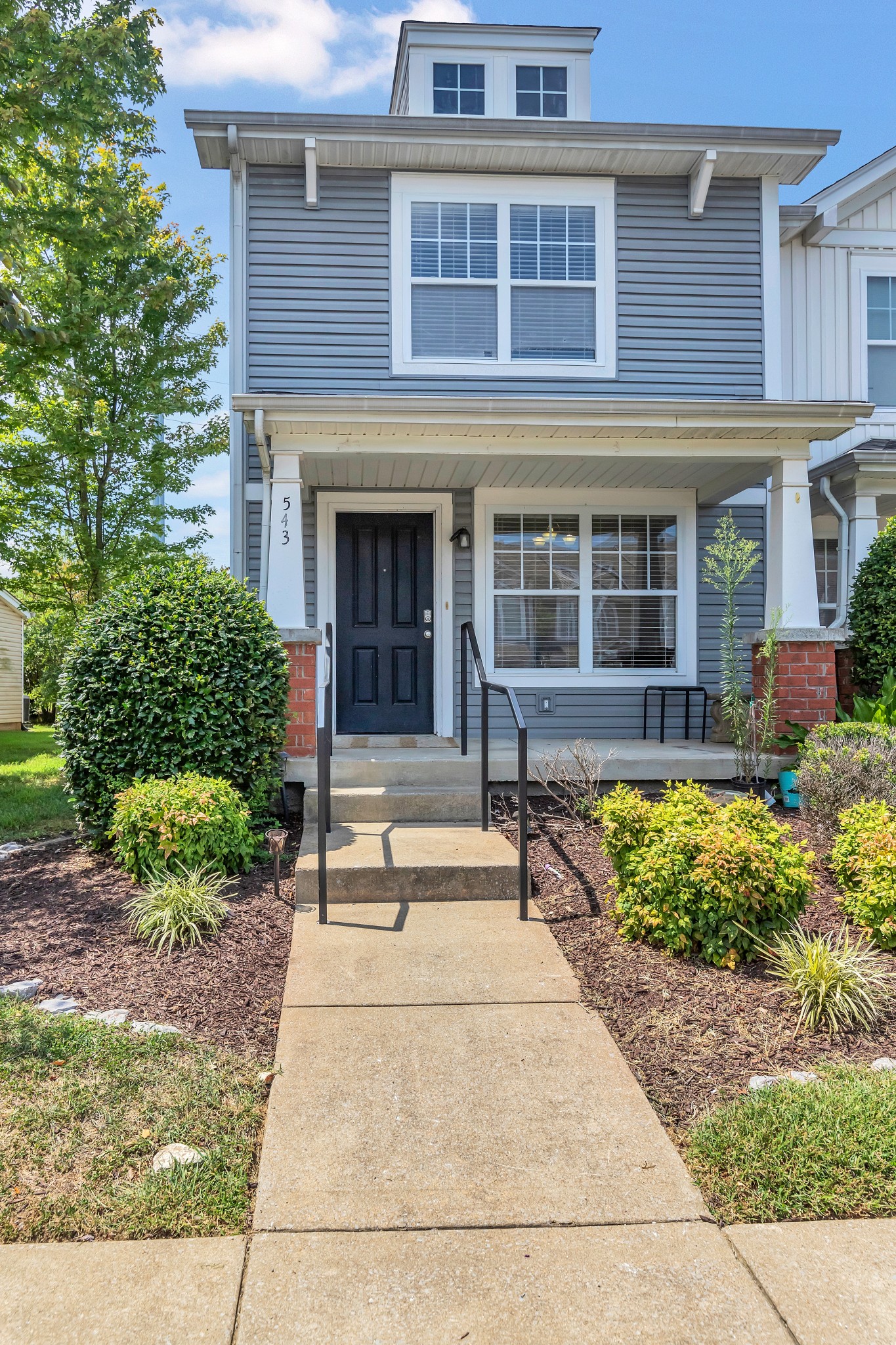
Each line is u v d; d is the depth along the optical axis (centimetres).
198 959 354
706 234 772
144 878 430
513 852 460
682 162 749
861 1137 236
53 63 719
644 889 369
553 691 771
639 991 327
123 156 994
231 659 492
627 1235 205
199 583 524
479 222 748
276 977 342
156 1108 248
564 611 776
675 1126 249
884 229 866
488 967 350
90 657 487
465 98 882
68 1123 239
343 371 732
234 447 725
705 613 787
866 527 782
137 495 1109
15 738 1467
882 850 388
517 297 751
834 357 853
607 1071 276
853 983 307
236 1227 205
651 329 764
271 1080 269
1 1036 282
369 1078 270
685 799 405
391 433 612
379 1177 224
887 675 645
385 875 427
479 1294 186
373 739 719
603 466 677
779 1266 194
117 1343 171
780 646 641
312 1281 189
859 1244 202
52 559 1072
